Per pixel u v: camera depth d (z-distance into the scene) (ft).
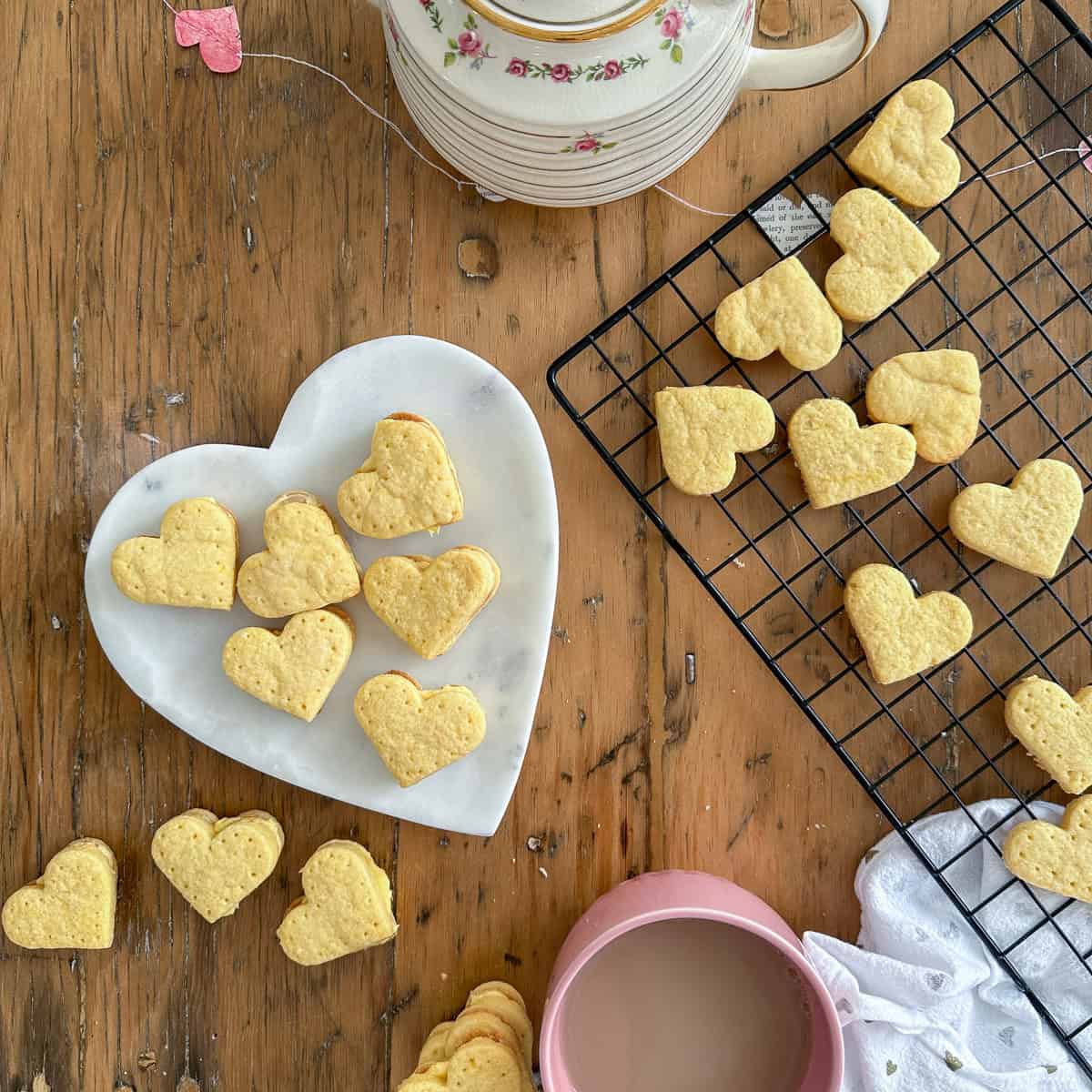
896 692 2.35
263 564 2.24
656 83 2.00
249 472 2.29
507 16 1.93
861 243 2.27
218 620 2.30
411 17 1.99
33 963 2.39
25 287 2.36
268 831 2.32
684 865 2.37
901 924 2.30
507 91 2.00
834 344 2.26
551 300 2.35
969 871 2.33
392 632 2.29
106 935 2.33
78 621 2.38
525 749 2.29
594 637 2.36
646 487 2.35
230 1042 2.39
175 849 2.30
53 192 2.35
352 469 2.29
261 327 2.36
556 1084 2.22
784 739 2.36
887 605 2.27
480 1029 2.29
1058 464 2.27
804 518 2.34
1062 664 2.34
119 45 2.35
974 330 2.29
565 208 2.34
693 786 2.36
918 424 2.28
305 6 2.34
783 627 2.35
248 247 2.35
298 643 2.25
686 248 2.35
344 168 2.35
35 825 2.38
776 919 2.25
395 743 2.25
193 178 2.35
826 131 2.34
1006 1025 2.31
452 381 2.26
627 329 2.34
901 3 2.32
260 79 2.35
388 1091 2.38
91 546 2.28
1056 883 2.26
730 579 2.35
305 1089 2.39
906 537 2.34
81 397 2.36
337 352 2.35
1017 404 2.34
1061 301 2.33
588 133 2.03
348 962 2.38
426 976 2.38
